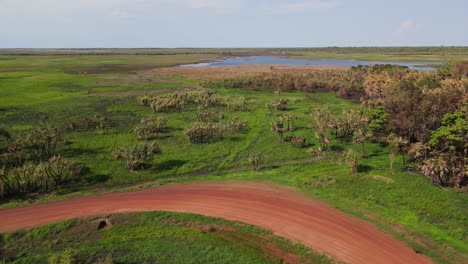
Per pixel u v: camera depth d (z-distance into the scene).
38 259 18.34
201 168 33.75
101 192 27.75
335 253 18.77
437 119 36.78
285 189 27.77
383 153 37.19
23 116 52.66
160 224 21.98
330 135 44.56
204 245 19.48
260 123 51.34
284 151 38.66
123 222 22.36
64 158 34.28
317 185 28.17
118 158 35.53
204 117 53.91
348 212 23.48
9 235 20.61
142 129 45.28
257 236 20.52
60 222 22.17
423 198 25.14
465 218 22.27
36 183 28.77
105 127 47.16
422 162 31.47
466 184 27.44
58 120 50.72
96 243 19.84
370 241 19.94
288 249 19.20
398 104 40.62
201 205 24.91
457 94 40.50
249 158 33.62
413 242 19.83
